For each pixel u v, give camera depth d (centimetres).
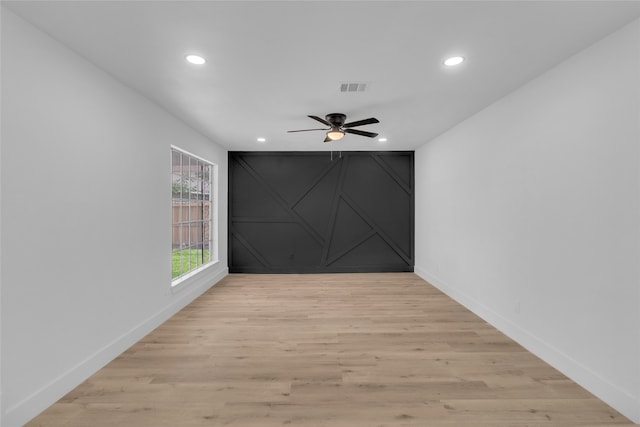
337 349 292
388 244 646
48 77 212
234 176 643
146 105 331
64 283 224
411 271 646
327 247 645
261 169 643
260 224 646
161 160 363
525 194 298
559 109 256
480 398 216
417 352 286
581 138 235
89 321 248
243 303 437
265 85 301
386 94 325
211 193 569
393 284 548
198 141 478
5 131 184
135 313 311
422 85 302
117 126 284
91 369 247
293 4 182
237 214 644
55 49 218
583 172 233
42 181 207
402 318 376
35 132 202
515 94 313
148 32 211
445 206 488
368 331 336
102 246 264
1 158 182
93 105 255
